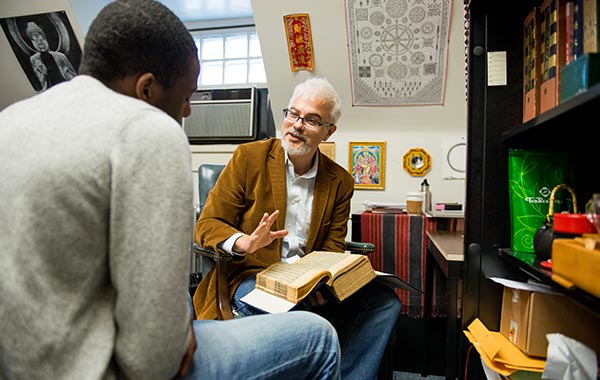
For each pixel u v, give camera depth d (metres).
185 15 2.47
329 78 2.06
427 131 2.15
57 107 0.49
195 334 0.63
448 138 2.12
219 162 2.37
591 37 0.66
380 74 1.99
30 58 2.23
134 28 0.55
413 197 1.83
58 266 0.44
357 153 2.21
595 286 0.51
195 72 0.65
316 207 1.37
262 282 1.05
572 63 0.63
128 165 0.46
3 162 0.46
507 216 0.96
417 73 1.96
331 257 1.15
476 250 0.99
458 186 2.12
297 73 2.08
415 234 1.74
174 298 0.47
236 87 2.46
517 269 0.96
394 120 2.15
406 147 2.17
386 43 1.90
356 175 2.21
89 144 0.46
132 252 0.46
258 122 2.38
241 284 1.15
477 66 0.98
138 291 0.45
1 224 0.44
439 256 1.28
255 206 1.27
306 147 1.30
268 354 0.65
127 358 0.46
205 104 2.39
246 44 2.57
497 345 0.84
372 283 1.27
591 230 0.67
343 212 1.47
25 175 0.44
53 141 0.46
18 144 0.47
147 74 0.57
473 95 0.98
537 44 0.85
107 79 0.57
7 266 0.43
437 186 2.14
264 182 1.30
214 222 1.20
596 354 0.69
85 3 2.05
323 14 1.85
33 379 0.44
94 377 0.45
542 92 0.83
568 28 0.74
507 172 0.96
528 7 0.95
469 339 0.93
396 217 1.76
